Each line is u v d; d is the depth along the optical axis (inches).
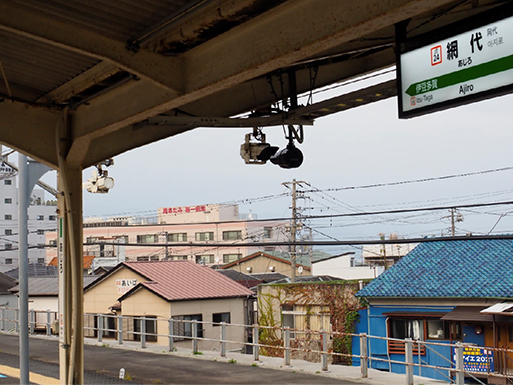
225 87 251.8
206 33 240.2
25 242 452.1
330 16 197.2
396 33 226.8
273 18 219.8
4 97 362.0
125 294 1069.1
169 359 598.9
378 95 296.5
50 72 323.6
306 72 350.3
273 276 1895.9
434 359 832.3
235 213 3157.0
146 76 255.8
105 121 338.3
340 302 1005.2
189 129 377.4
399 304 874.1
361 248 2094.0
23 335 443.8
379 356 896.9
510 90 188.9
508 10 190.4
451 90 206.2
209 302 1059.3
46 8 229.6
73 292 384.2
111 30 245.1
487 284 796.0
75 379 380.2
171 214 3176.7
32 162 458.6
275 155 352.2
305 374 507.5
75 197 389.4
